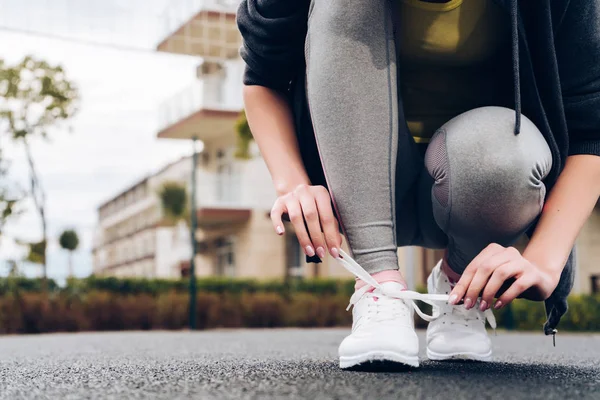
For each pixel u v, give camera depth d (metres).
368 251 1.00
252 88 1.14
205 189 12.68
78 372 1.08
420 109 1.19
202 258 13.86
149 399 0.72
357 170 0.99
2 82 8.02
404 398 0.69
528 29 1.02
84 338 4.18
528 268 0.87
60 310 7.36
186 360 1.42
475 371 0.99
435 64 1.12
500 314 7.30
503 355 1.77
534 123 1.03
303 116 1.11
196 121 11.70
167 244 17.73
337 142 0.99
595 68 1.03
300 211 0.96
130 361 1.42
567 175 1.03
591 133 1.04
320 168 1.14
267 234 12.09
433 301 1.00
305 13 1.07
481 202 0.99
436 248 1.27
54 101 8.20
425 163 1.07
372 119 0.98
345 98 0.98
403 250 4.49
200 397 0.72
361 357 0.96
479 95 1.16
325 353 1.86
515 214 0.99
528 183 0.97
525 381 0.84
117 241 24.81
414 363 0.97
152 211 18.17
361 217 0.99
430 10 1.03
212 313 8.32
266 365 1.15
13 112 8.11
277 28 1.06
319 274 11.37
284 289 9.00
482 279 0.87
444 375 0.91
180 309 8.10
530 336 5.00
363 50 0.98
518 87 0.95
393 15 1.02
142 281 8.27
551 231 0.98
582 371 1.07
